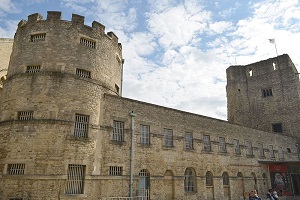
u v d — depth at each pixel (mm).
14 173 16391
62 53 18891
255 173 31719
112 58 22062
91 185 17422
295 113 40375
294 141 39906
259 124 43531
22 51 19344
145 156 21203
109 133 19469
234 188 28344
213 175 26312
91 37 20375
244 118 44781
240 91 46469
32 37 19781
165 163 22453
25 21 20656
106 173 18469
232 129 30672
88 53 19828
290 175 32094
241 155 30562
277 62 44125
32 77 18219
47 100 17578
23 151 16562
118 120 20344
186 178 24203
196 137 26016
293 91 41312
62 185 16312
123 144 20047
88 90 18984
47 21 19625
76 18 20109
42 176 16047
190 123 25953
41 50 18938
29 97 17750
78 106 18203
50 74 18156
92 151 18094
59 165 16562
